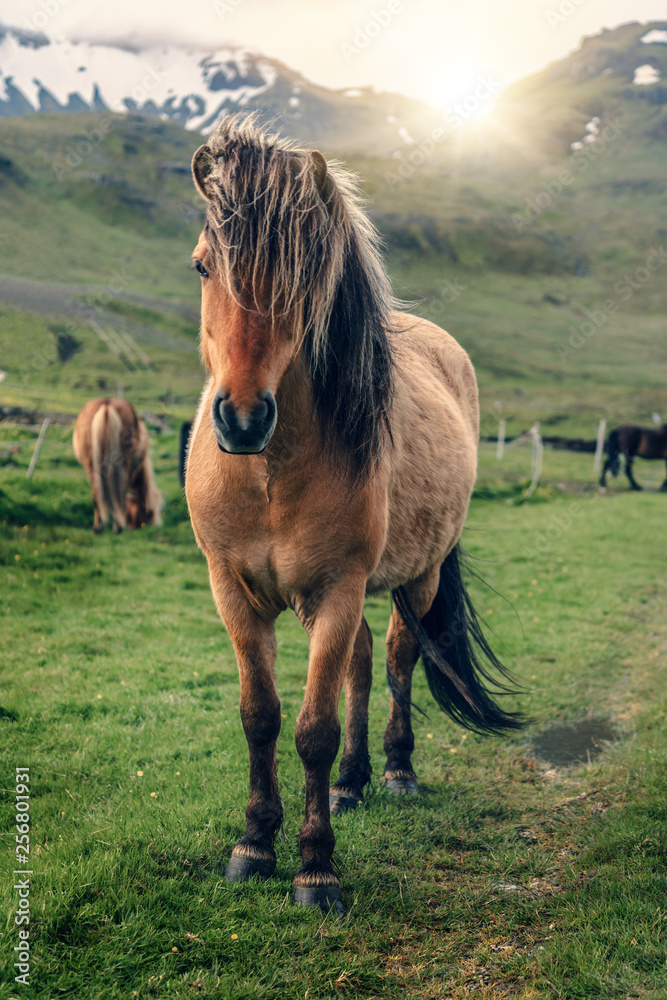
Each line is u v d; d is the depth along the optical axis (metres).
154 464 15.30
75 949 2.31
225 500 2.62
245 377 2.11
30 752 3.85
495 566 9.95
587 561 10.23
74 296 65.62
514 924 2.68
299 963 2.37
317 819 2.72
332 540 2.62
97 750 3.93
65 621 6.23
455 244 113.56
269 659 2.83
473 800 3.71
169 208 110.94
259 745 2.81
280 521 2.59
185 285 81.81
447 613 4.07
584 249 122.00
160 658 5.55
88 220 101.00
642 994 2.25
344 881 2.88
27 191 102.19
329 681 2.64
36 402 21.73
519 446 27.42
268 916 2.56
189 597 7.42
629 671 5.85
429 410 3.69
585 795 3.75
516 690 5.43
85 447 9.46
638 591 8.63
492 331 79.06
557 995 2.29
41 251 82.81
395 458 3.15
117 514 9.50
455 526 3.88
